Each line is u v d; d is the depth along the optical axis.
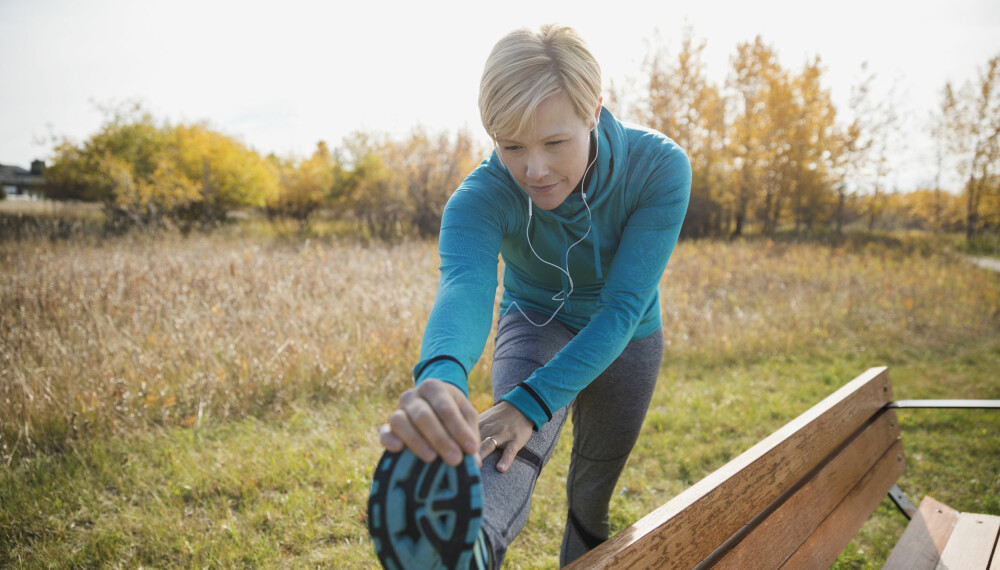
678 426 4.01
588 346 1.12
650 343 1.65
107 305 5.36
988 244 20.25
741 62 19.45
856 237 17.77
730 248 12.89
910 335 6.56
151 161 15.54
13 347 4.25
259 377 4.05
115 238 11.99
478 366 4.65
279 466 3.14
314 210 17.50
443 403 0.69
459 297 1.05
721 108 19.44
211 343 4.45
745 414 4.24
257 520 2.70
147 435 3.41
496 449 1.01
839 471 1.83
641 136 1.38
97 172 15.49
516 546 2.67
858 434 2.04
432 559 0.65
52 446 3.33
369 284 6.37
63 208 16.58
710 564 1.20
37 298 5.38
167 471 3.10
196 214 15.49
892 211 26.98
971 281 9.73
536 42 1.02
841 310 7.09
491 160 1.34
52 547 2.49
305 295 5.90
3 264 7.84
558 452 3.50
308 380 4.16
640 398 1.67
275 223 16.66
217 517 2.74
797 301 7.05
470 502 0.64
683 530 1.11
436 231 15.16
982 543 1.95
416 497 0.66
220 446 3.38
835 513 1.76
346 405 4.00
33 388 3.59
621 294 1.24
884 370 2.31
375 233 14.54
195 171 15.62
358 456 3.30
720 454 3.67
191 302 5.43
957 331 6.77
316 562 2.46
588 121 1.10
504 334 1.53
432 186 15.49
